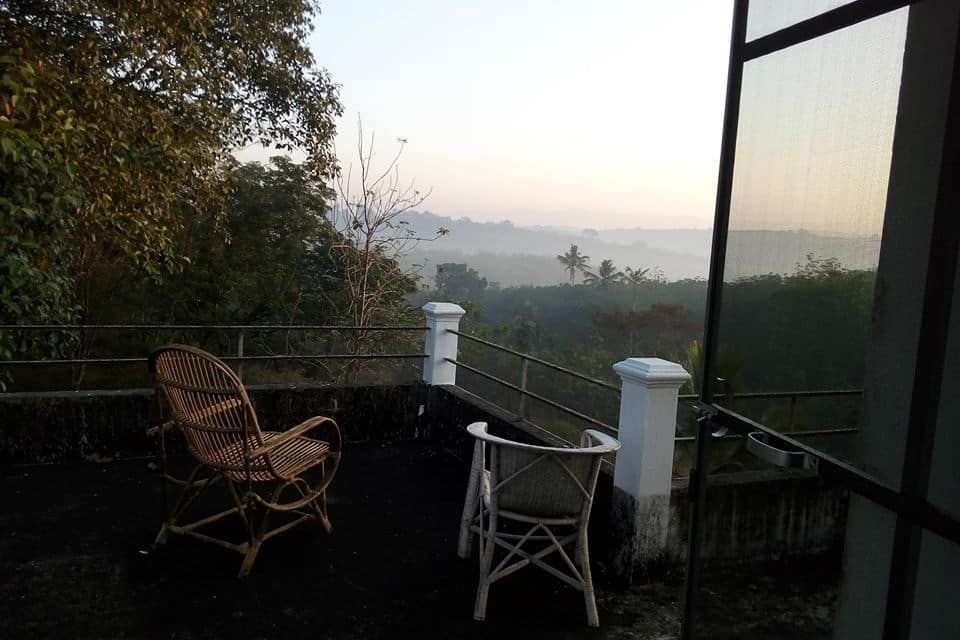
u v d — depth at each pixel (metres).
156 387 2.84
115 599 2.54
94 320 8.58
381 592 2.71
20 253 3.69
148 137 4.93
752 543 1.37
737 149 1.44
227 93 6.55
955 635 0.86
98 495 3.54
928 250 0.95
